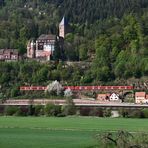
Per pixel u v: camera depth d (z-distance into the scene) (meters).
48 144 178.25
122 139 111.75
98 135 114.62
